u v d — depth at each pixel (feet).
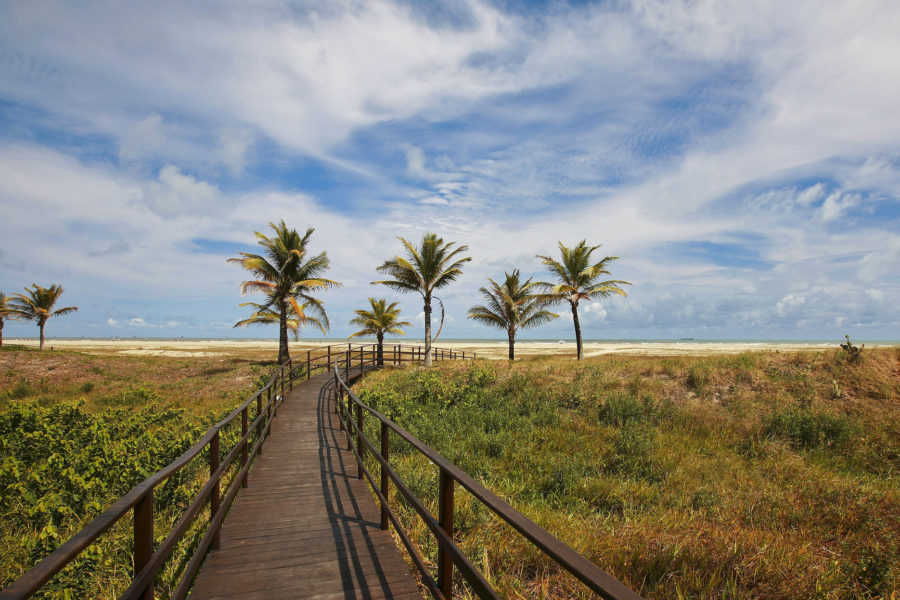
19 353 86.28
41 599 12.48
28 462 26.48
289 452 27.86
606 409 37.73
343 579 12.69
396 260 90.07
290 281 102.53
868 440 30.66
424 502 19.03
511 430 34.14
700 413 36.88
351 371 75.92
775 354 47.52
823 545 16.79
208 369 90.38
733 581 13.08
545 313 98.63
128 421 36.73
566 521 18.22
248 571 13.08
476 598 12.38
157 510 18.94
